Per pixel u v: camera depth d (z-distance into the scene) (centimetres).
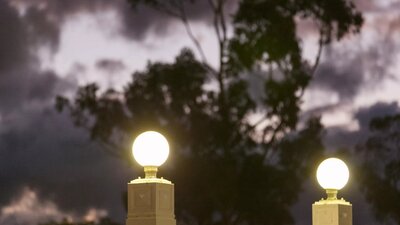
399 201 4350
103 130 4106
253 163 3972
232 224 4025
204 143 4028
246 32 4097
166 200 1022
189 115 4062
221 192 3962
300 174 4050
